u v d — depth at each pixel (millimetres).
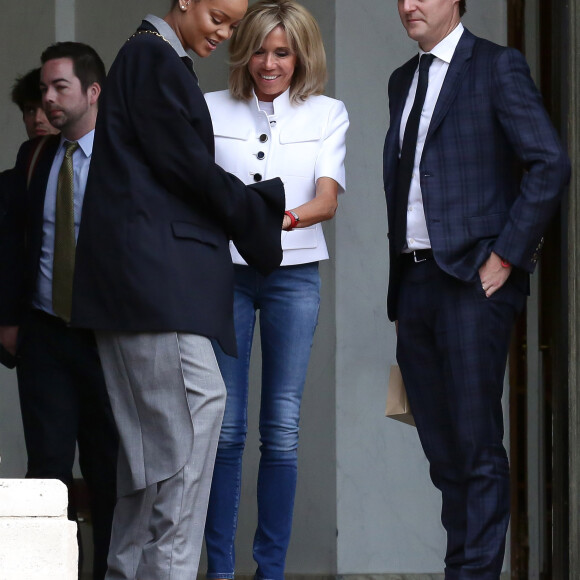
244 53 18047
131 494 14453
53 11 28266
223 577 17406
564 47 18891
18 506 12766
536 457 21219
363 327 24781
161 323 13961
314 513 24812
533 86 17047
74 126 19297
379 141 24938
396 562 24672
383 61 24969
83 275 14336
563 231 18781
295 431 17797
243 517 25562
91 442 19438
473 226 16953
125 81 14469
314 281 18031
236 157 18219
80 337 19031
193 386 14156
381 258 24891
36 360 19125
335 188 18094
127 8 27562
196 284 14188
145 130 14203
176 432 14141
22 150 19750
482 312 16891
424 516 24781
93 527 19578
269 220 14820
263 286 17844
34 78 21750
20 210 19469
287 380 17812
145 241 14039
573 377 18641
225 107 18422
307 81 18312
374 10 24969
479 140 17047
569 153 18703
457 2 17531
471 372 16922
